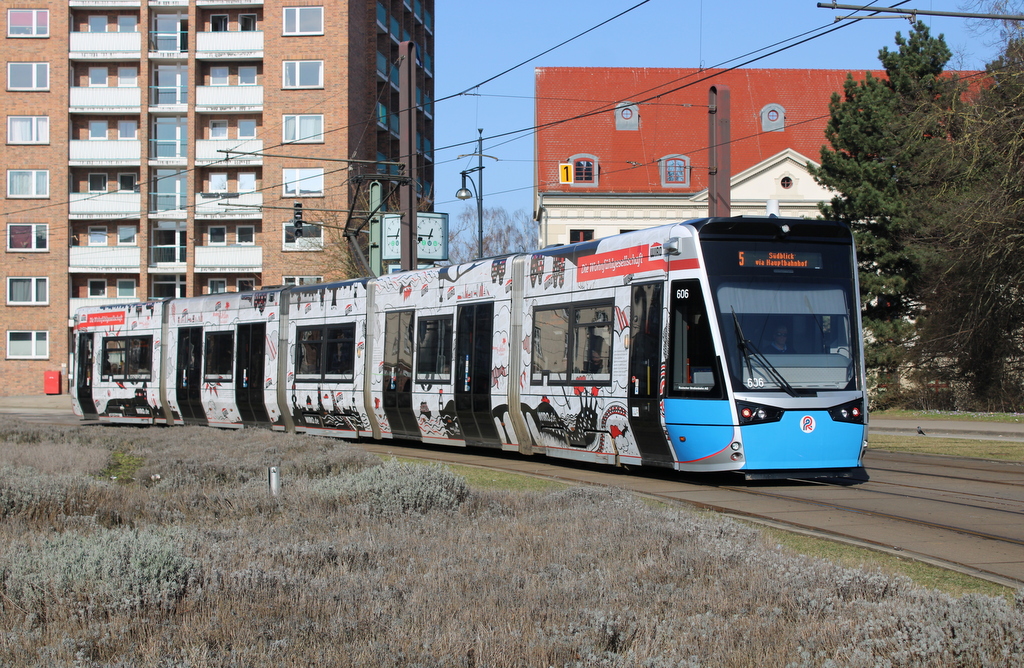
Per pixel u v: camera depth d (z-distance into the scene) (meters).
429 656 5.36
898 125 35.25
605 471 16.05
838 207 37.50
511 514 10.45
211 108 55.50
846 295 14.36
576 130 62.00
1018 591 6.15
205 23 56.44
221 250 55.81
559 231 60.28
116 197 56.22
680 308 14.11
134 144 56.09
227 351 26.97
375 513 10.22
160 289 57.34
